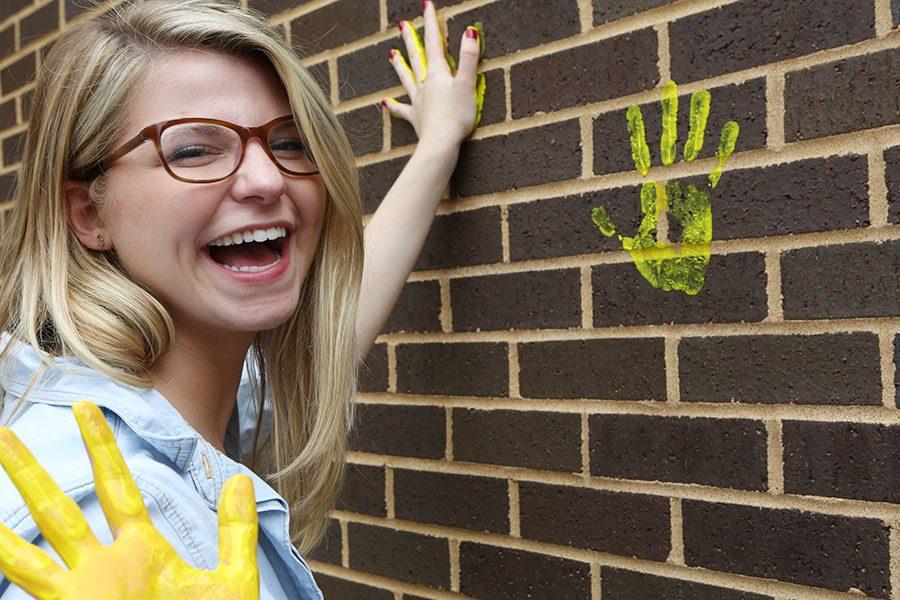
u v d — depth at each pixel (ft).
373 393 6.86
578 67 5.58
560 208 5.68
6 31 9.91
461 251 6.23
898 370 4.41
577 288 5.61
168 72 3.66
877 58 4.45
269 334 4.77
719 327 5.02
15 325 3.92
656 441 5.28
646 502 5.32
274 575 3.85
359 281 4.58
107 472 2.57
